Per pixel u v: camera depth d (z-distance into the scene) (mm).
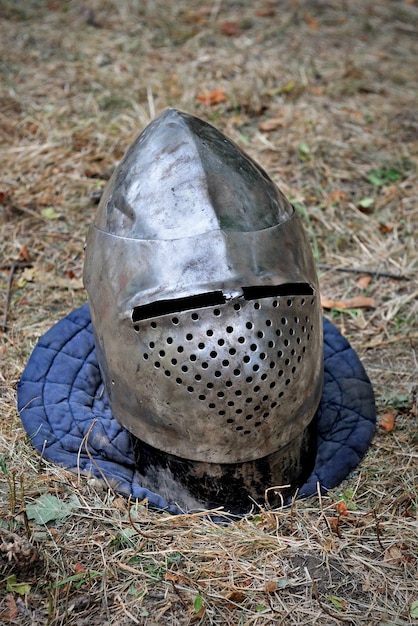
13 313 1626
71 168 1925
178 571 1256
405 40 2490
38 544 1276
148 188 1256
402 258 1765
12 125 2021
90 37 2395
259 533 1292
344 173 1933
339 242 1796
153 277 1227
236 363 1227
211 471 1294
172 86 2180
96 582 1246
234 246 1224
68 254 1746
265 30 2465
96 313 1289
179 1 2598
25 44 2338
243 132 2037
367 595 1246
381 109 2127
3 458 1378
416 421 1476
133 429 1299
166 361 1232
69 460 1359
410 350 1598
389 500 1357
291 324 1251
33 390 1443
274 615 1218
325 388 1479
